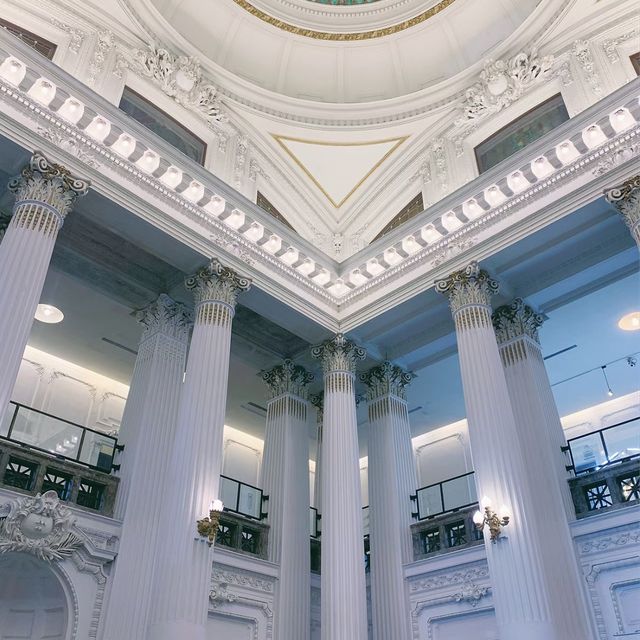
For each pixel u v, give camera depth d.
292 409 12.86
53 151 9.04
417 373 13.73
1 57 8.73
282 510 11.57
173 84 12.37
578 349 13.12
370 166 14.30
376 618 10.89
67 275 11.05
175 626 7.69
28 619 8.47
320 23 13.55
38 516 8.12
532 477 9.76
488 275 10.73
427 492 12.14
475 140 13.04
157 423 10.15
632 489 9.04
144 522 9.24
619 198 9.16
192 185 10.61
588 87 11.31
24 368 13.09
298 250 12.02
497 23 12.92
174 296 11.43
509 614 7.88
